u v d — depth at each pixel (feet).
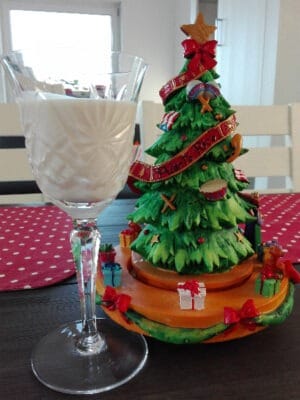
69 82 1.22
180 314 1.21
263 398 1.03
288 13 6.53
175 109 1.40
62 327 1.37
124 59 1.28
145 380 1.10
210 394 1.04
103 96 1.26
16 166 3.66
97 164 1.16
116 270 1.39
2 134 3.67
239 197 1.56
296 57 6.76
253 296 1.33
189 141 1.33
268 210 2.87
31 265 1.88
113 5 12.67
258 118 4.03
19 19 12.27
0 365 1.16
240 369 1.14
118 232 2.37
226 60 8.98
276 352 1.22
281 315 1.29
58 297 1.60
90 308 1.31
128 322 1.29
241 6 7.96
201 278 1.40
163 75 13.25
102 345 1.26
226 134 1.32
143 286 1.40
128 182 1.47
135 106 1.28
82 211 1.28
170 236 1.44
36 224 2.56
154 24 12.76
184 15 11.46
